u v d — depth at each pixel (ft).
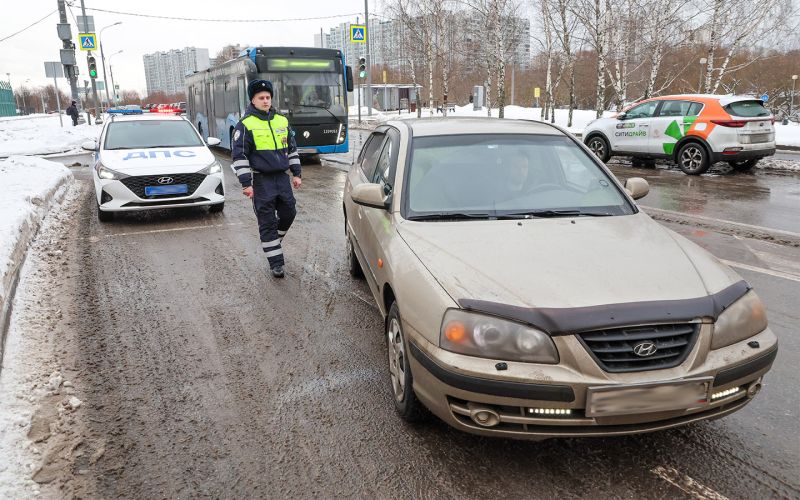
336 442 9.95
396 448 9.74
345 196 19.08
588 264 9.31
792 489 8.55
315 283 18.35
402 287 9.71
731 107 39.88
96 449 9.78
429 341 8.70
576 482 8.79
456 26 108.78
